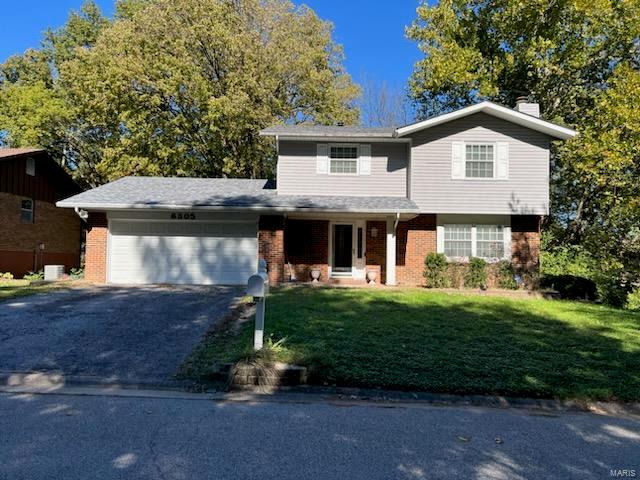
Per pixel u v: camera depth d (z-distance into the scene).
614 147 14.37
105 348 7.20
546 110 21.56
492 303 11.74
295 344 6.95
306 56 24.33
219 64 24.02
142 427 4.39
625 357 6.93
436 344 7.31
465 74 21.08
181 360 6.70
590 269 15.52
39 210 21.70
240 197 15.90
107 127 26.47
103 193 15.85
